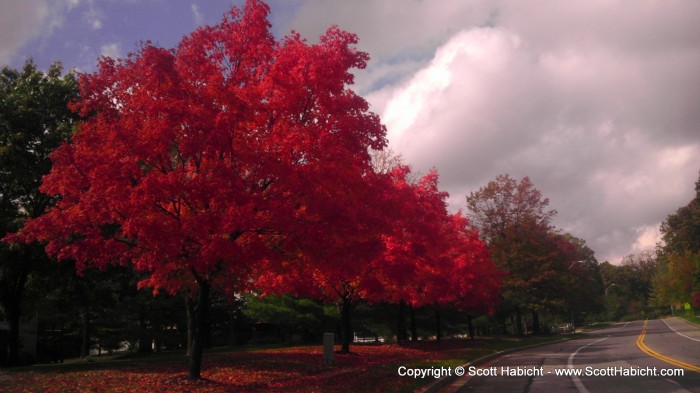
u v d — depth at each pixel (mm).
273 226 13000
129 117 13203
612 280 162000
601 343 39875
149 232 11703
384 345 32812
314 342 41719
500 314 57438
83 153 12766
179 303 38000
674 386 13680
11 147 21500
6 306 24094
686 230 75500
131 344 44906
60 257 12891
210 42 14156
